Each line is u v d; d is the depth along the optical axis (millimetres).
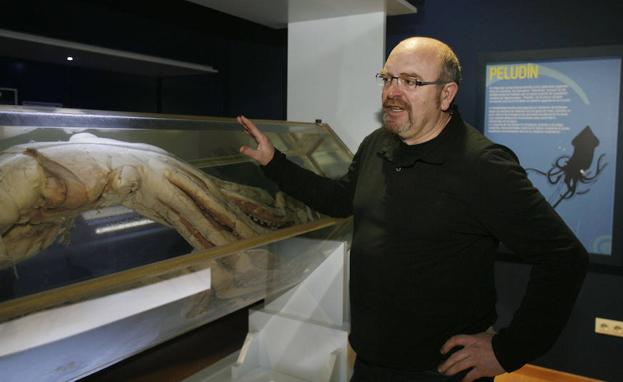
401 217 1273
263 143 1544
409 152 1301
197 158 1394
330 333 1765
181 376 1738
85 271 965
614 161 2350
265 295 1680
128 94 2785
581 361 2521
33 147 992
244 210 1422
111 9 2357
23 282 875
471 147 1227
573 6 2357
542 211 1159
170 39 2668
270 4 2117
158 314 1197
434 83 1235
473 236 1237
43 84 2400
